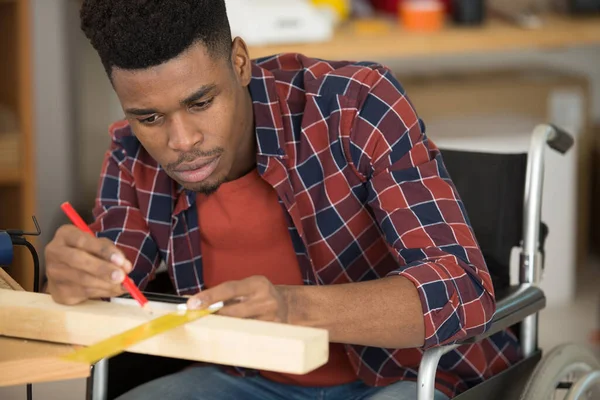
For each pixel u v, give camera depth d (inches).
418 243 60.0
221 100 55.6
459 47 130.1
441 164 65.1
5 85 127.3
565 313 140.2
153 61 52.8
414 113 66.1
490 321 59.2
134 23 52.4
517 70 158.1
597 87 162.2
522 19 138.8
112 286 50.9
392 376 68.6
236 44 60.3
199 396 67.6
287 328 47.8
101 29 53.7
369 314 53.9
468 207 74.0
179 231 69.5
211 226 68.4
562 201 136.7
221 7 55.9
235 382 70.0
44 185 155.9
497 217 72.9
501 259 72.9
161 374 73.9
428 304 55.3
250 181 67.0
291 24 125.0
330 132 65.9
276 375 70.5
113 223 70.1
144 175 69.6
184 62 53.3
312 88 66.9
